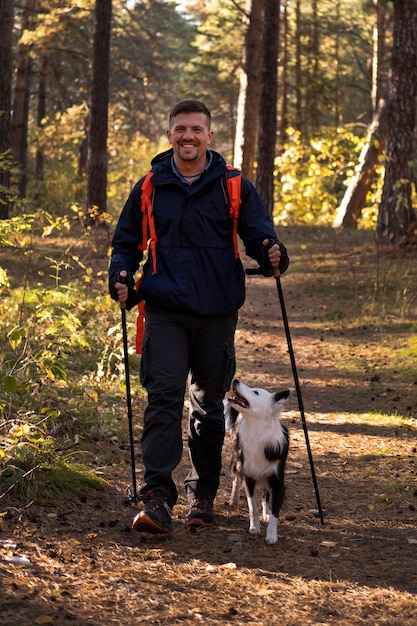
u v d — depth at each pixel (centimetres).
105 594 350
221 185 427
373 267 1448
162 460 422
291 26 3672
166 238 426
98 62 1919
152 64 3641
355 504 500
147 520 408
